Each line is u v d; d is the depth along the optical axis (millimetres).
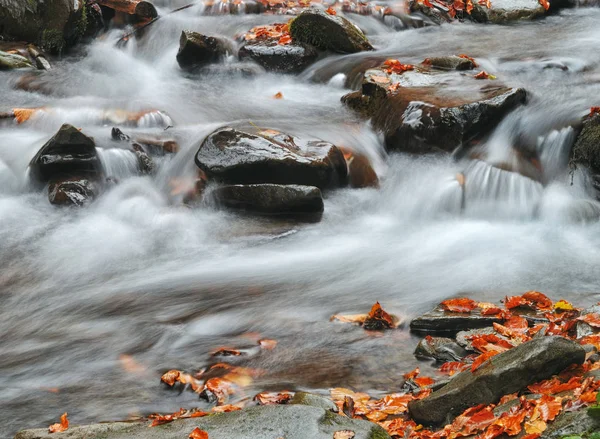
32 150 9156
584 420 3641
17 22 12664
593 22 14219
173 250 7660
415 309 6141
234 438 3924
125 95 11656
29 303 6621
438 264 7180
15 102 10945
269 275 7000
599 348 4773
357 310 6164
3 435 4492
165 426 4176
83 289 6859
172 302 6473
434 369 5156
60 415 4715
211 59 13016
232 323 6012
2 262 7406
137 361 5461
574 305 6098
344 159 9039
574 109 9078
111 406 4820
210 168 8523
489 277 6797
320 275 6973
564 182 8695
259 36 13492
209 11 15172
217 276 7012
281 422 4023
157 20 14547
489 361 4441
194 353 5531
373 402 4699
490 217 8461
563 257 7230
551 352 4289
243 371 5215
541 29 13930
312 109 10938
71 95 11461
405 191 8898
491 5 14750
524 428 3807
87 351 5656
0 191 8828
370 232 8133
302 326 5906
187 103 11125
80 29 13562
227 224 8211
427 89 10078
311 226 8188
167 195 8844
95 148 8820
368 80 10594
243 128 9344
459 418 4137
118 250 7637
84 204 8430
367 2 15742
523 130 9195
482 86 10055
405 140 9320
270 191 8266
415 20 14727
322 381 5043
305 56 12641
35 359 5555
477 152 9008
